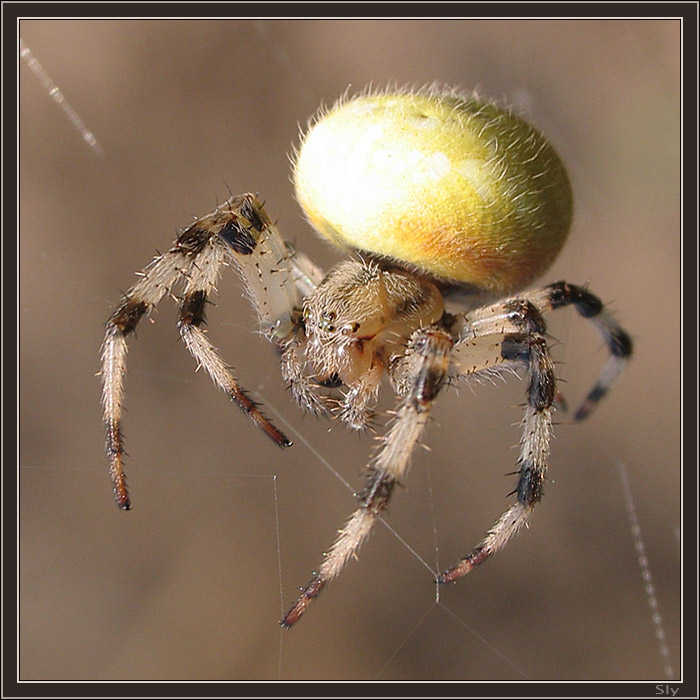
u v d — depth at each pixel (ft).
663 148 0.57
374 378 0.37
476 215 0.37
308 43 0.62
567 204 0.38
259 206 0.38
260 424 0.37
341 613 0.45
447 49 0.63
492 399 0.54
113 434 0.37
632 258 0.57
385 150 0.37
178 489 0.46
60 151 0.55
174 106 0.57
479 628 0.45
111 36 0.58
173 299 0.37
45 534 0.45
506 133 0.37
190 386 0.50
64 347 0.50
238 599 0.45
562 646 0.45
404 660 0.45
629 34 0.60
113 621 0.44
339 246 0.38
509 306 0.37
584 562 0.48
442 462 0.51
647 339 0.56
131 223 0.54
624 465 0.52
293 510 0.46
